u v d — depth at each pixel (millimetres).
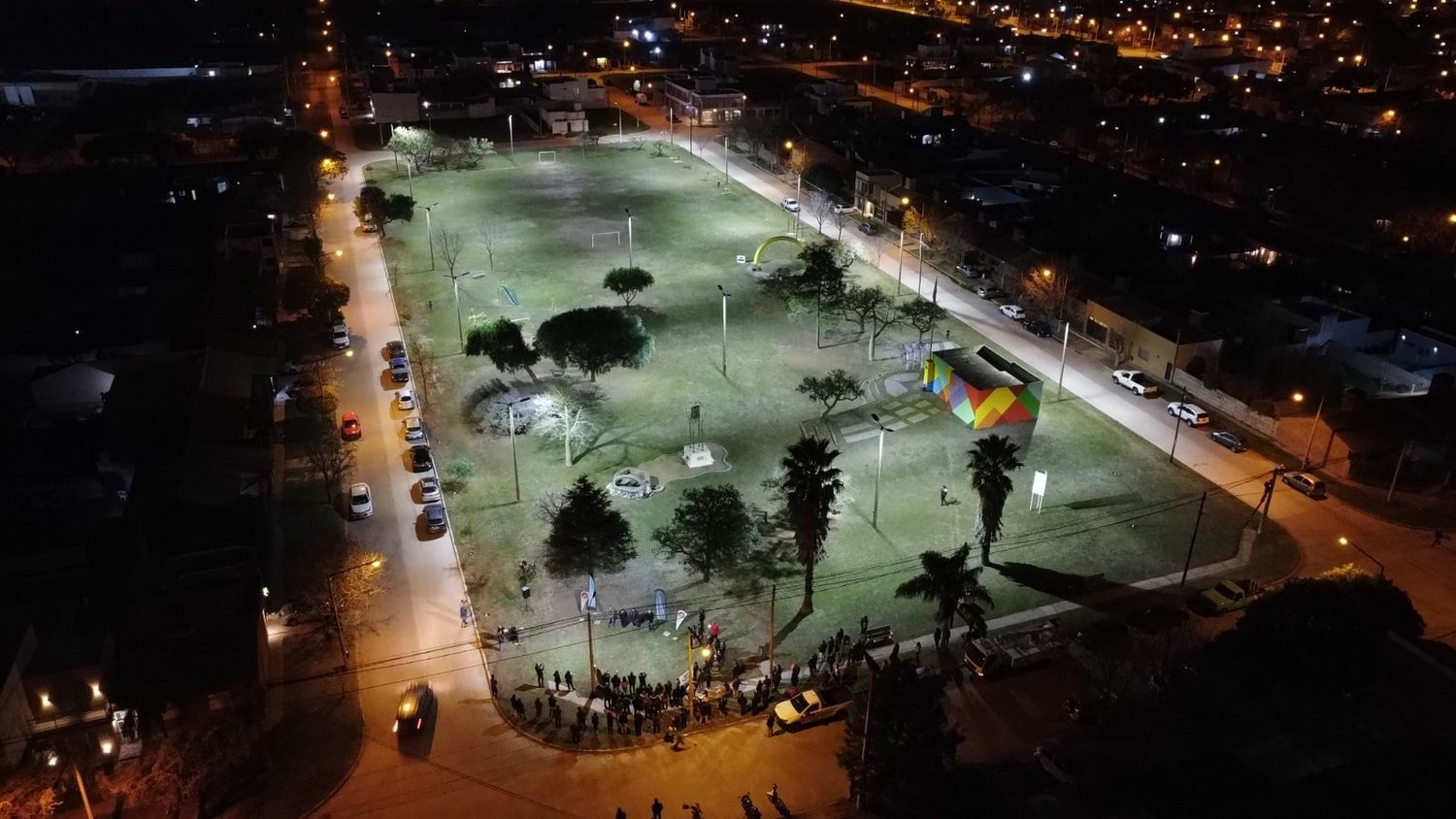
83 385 85125
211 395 81375
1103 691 54281
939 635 58500
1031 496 74062
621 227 136000
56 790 48031
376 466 78125
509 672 57344
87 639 52750
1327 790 48031
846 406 87688
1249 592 62094
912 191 135625
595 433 82750
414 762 51094
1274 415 82875
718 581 65000
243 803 48406
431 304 109375
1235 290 108750
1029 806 47625
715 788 49625
